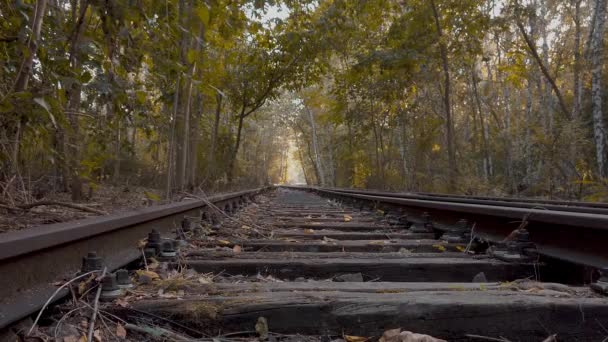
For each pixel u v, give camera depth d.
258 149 33.50
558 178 12.77
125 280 1.93
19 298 1.44
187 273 2.50
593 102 13.55
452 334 1.67
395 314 1.68
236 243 3.62
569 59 19.16
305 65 15.69
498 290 1.93
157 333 1.60
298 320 1.70
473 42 15.38
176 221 3.75
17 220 3.08
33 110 2.54
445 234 3.78
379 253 3.16
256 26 7.58
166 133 6.21
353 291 1.94
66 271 1.83
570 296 1.81
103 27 3.17
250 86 14.52
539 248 2.73
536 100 25.69
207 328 1.69
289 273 2.72
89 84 3.36
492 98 25.14
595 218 2.14
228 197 6.55
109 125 3.97
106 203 5.12
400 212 5.60
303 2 12.14
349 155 25.77
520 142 16.78
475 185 14.46
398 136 24.16
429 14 15.25
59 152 3.30
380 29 18.17
